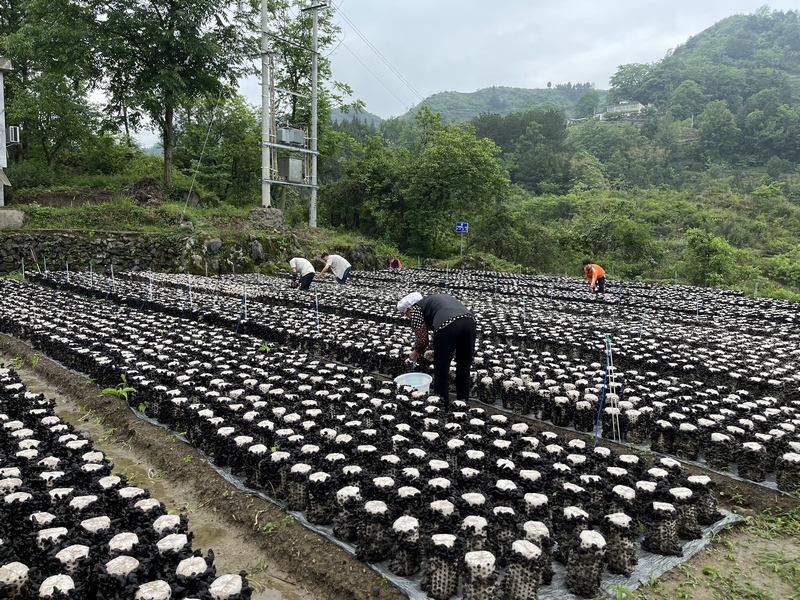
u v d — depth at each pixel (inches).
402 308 293.7
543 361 360.8
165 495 216.4
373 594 153.7
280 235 1011.9
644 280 1189.7
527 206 2255.2
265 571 171.0
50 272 779.4
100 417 289.9
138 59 1087.6
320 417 253.6
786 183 2454.5
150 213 990.4
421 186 1363.2
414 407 265.6
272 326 458.0
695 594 156.3
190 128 1460.4
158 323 463.2
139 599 126.1
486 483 191.0
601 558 151.1
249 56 1184.2
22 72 1238.9
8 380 289.6
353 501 173.8
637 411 261.4
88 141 1238.9
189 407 253.1
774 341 460.1
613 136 3489.2
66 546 143.8
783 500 208.8
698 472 231.3
